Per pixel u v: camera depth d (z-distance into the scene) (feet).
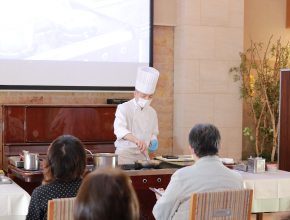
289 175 10.70
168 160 11.39
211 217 6.59
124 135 11.98
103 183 3.23
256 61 21.49
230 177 7.18
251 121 21.53
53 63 17.85
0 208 8.36
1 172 10.48
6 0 17.01
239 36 20.44
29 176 9.40
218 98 20.17
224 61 20.21
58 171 6.52
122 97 19.51
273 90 20.48
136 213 3.32
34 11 17.44
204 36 19.77
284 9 22.09
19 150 15.74
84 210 3.21
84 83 18.39
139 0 19.17
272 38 21.94
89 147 16.71
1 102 17.60
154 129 13.28
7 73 17.21
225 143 20.39
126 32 19.02
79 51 18.26
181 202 7.08
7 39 17.12
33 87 17.58
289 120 16.05
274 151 20.24
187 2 19.43
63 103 18.54
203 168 7.13
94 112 16.79
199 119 19.88
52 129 16.19
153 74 12.21
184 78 19.56
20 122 15.76
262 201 10.18
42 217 6.49
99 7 18.52
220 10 20.02
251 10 21.49
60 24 17.90
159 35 20.07
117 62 18.90
